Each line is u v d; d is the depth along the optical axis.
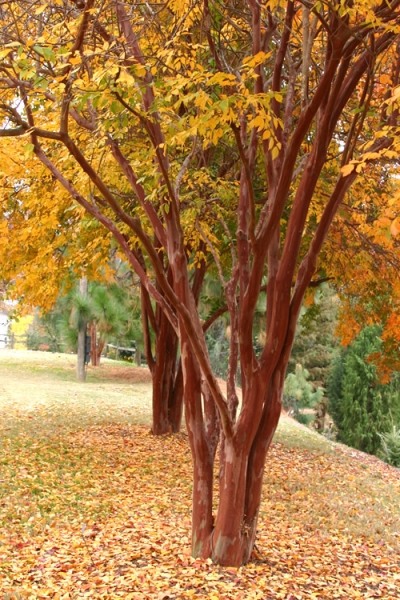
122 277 20.05
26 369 22.39
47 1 5.64
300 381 30.00
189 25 6.13
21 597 5.12
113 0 5.80
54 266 10.96
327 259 10.92
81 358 20.89
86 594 5.22
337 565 6.63
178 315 6.07
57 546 6.51
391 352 12.88
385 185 9.77
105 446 11.31
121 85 4.47
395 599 5.74
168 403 12.75
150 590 5.30
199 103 4.46
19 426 12.48
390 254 10.25
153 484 9.30
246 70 5.36
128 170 6.43
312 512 8.89
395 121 5.60
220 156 10.15
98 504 8.11
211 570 5.78
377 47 5.43
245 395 5.78
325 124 5.33
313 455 13.08
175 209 5.89
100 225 9.67
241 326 5.57
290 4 5.43
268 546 6.89
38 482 8.81
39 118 7.90
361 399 28.89
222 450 6.04
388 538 8.15
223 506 5.94
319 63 7.11
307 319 14.27
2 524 7.09
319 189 8.70
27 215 10.97
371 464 13.87
